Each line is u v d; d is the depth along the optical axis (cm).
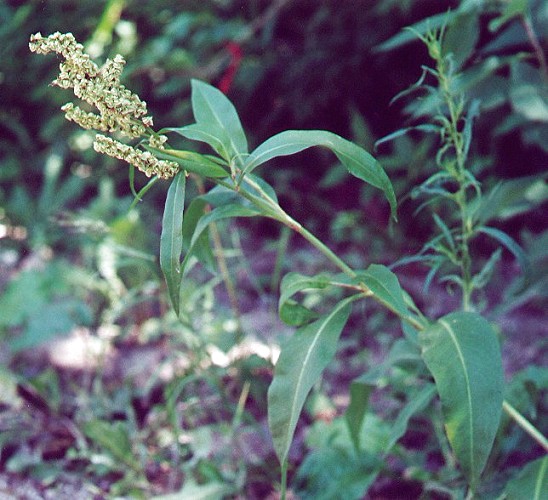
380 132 515
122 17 547
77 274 359
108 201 464
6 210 497
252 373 255
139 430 273
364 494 237
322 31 513
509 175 438
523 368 316
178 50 482
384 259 440
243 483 232
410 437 268
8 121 611
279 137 154
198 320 284
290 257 447
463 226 192
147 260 254
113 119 138
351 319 361
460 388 156
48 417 280
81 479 247
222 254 259
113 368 313
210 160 153
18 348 311
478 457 153
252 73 524
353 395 212
